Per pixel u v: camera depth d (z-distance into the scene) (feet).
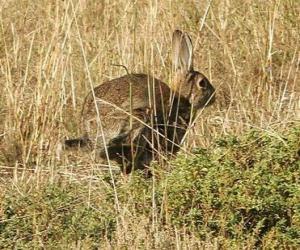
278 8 58.75
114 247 36.47
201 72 55.67
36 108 48.60
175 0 60.39
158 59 54.85
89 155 46.11
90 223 38.27
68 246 36.96
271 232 37.17
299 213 37.35
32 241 37.52
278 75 56.39
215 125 49.34
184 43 50.49
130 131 44.75
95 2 61.67
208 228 37.81
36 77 52.90
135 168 44.75
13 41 56.65
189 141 47.73
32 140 47.93
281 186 38.22
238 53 57.16
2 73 54.03
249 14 59.47
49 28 57.36
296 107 48.96
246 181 38.22
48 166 45.93
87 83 53.52
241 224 37.47
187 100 49.80
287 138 39.78
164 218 38.32
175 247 36.37
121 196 39.58
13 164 48.03
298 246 36.83
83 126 46.50
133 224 37.32
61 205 39.88
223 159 39.52
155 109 45.47
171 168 41.11
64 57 52.65
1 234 38.27
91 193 41.60
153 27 54.54
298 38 57.36
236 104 51.93
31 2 64.34
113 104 43.93
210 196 38.11
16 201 40.24
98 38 57.21
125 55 53.93
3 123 51.65
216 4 61.26
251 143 39.83
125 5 59.57
